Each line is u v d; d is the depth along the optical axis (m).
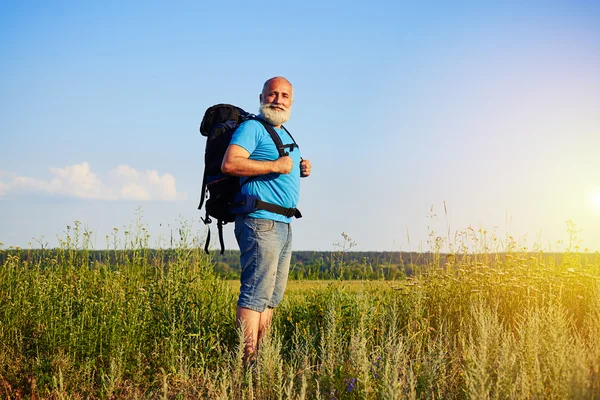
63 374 4.92
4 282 6.53
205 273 6.84
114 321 5.50
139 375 5.08
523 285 6.41
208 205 5.33
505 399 3.50
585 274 6.59
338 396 4.04
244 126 5.15
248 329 5.12
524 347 4.22
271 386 4.30
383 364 4.08
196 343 5.36
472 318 6.04
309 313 6.55
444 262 7.46
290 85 5.40
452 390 3.93
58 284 6.54
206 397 4.47
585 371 3.33
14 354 5.38
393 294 6.89
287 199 5.23
